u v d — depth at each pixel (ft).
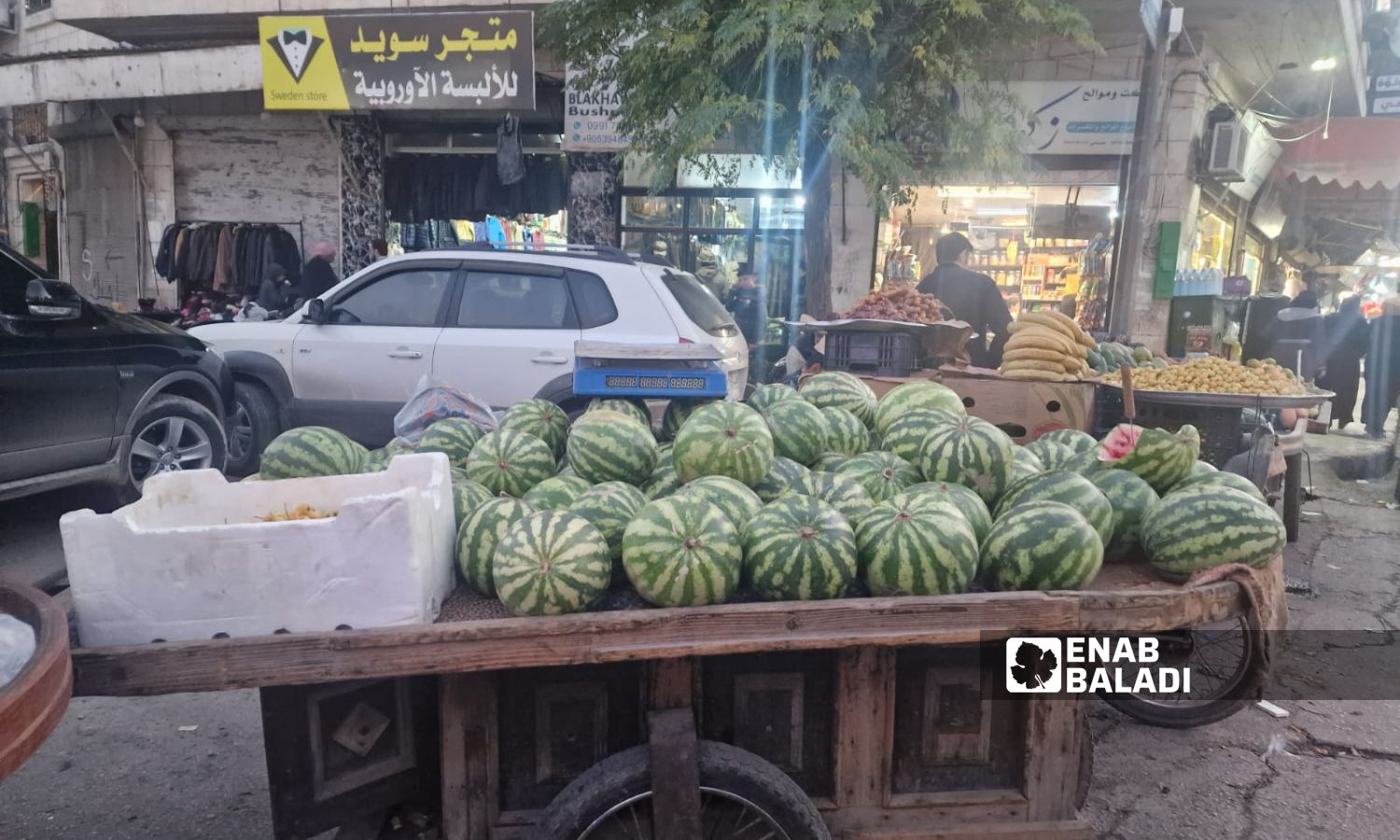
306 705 7.20
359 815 7.61
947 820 7.82
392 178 41.37
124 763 11.66
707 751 7.12
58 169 49.08
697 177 38.32
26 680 5.08
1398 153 41.16
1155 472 9.88
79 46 50.47
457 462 11.05
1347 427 41.39
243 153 42.42
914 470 9.93
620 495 8.57
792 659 7.59
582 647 6.60
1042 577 7.82
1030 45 28.60
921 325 20.02
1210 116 34.86
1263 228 56.29
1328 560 20.49
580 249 23.61
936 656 7.69
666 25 24.45
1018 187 36.14
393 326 23.06
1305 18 32.73
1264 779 11.50
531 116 38.83
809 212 26.68
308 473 10.18
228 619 6.68
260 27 34.63
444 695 7.22
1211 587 7.71
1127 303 29.60
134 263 45.01
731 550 7.57
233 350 23.85
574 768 7.63
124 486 19.95
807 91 22.80
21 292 17.87
